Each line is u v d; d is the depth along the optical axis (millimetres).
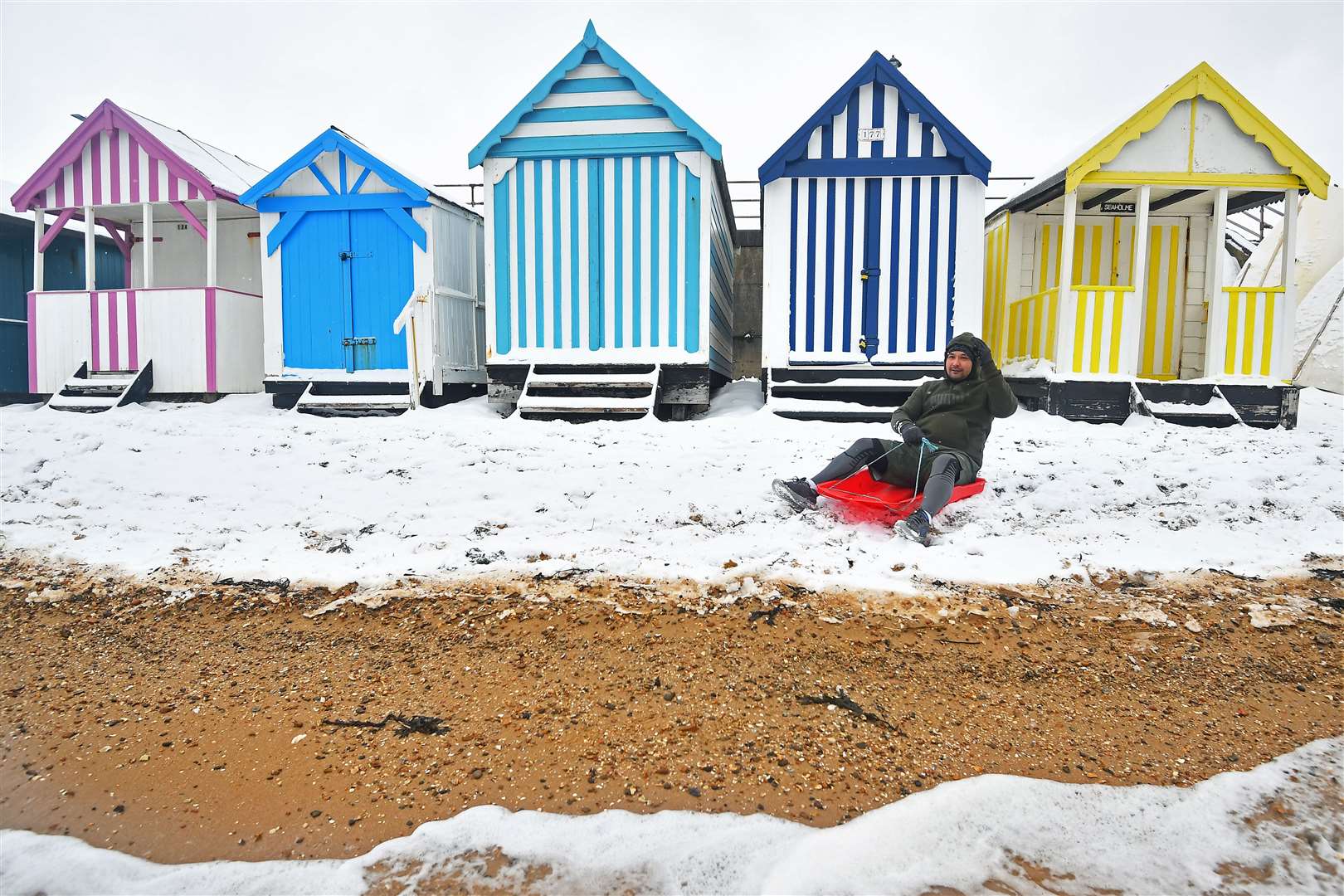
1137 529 4582
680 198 8695
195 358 9969
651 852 2023
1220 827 2092
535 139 8789
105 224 11586
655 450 6164
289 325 9664
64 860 2057
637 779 2400
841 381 8438
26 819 2270
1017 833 2076
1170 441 6699
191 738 2719
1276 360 8469
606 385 8469
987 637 3367
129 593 4027
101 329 10250
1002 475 5504
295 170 9445
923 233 8516
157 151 9875
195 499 5312
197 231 9922
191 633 3602
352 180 9469
